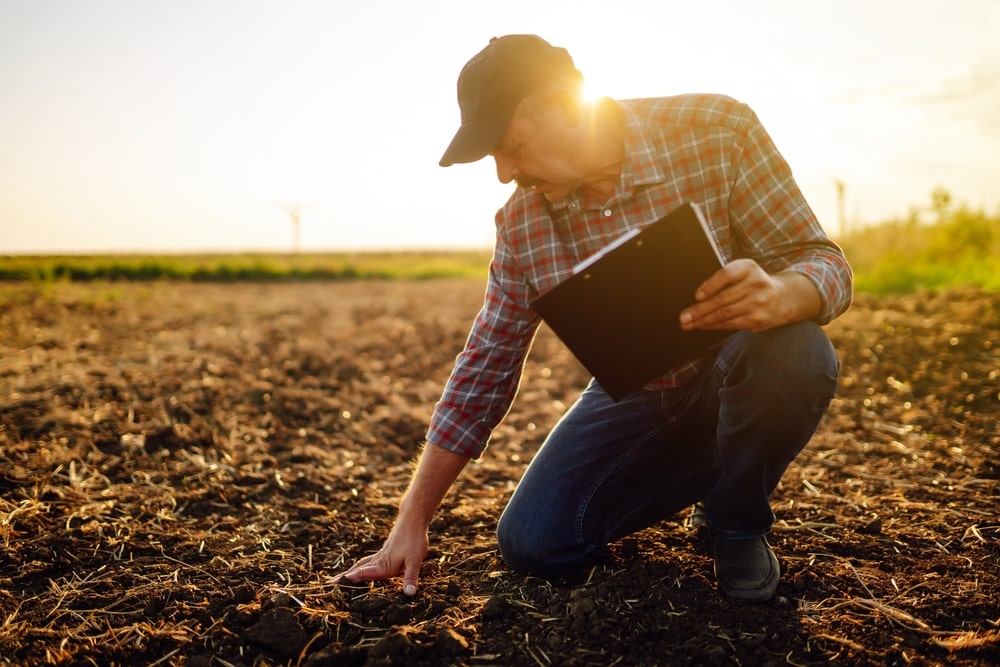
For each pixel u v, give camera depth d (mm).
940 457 3168
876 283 9680
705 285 1517
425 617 1896
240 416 4062
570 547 2033
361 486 3051
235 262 24531
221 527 2598
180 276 21172
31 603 2008
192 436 3602
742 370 1717
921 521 2447
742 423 1729
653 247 1528
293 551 2389
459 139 1649
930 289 8305
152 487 2947
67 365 5312
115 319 8688
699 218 1484
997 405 3930
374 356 6117
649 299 1600
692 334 1647
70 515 2607
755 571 1907
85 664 1727
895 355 4973
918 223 13070
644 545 2268
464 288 16031
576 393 4922
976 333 5234
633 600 1908
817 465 3088
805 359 1647
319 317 9203
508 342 2047
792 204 1806
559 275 1931
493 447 3713
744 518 1878
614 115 1801
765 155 1802
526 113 1617
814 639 1739
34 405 4004
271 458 3352
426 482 2082
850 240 14125
